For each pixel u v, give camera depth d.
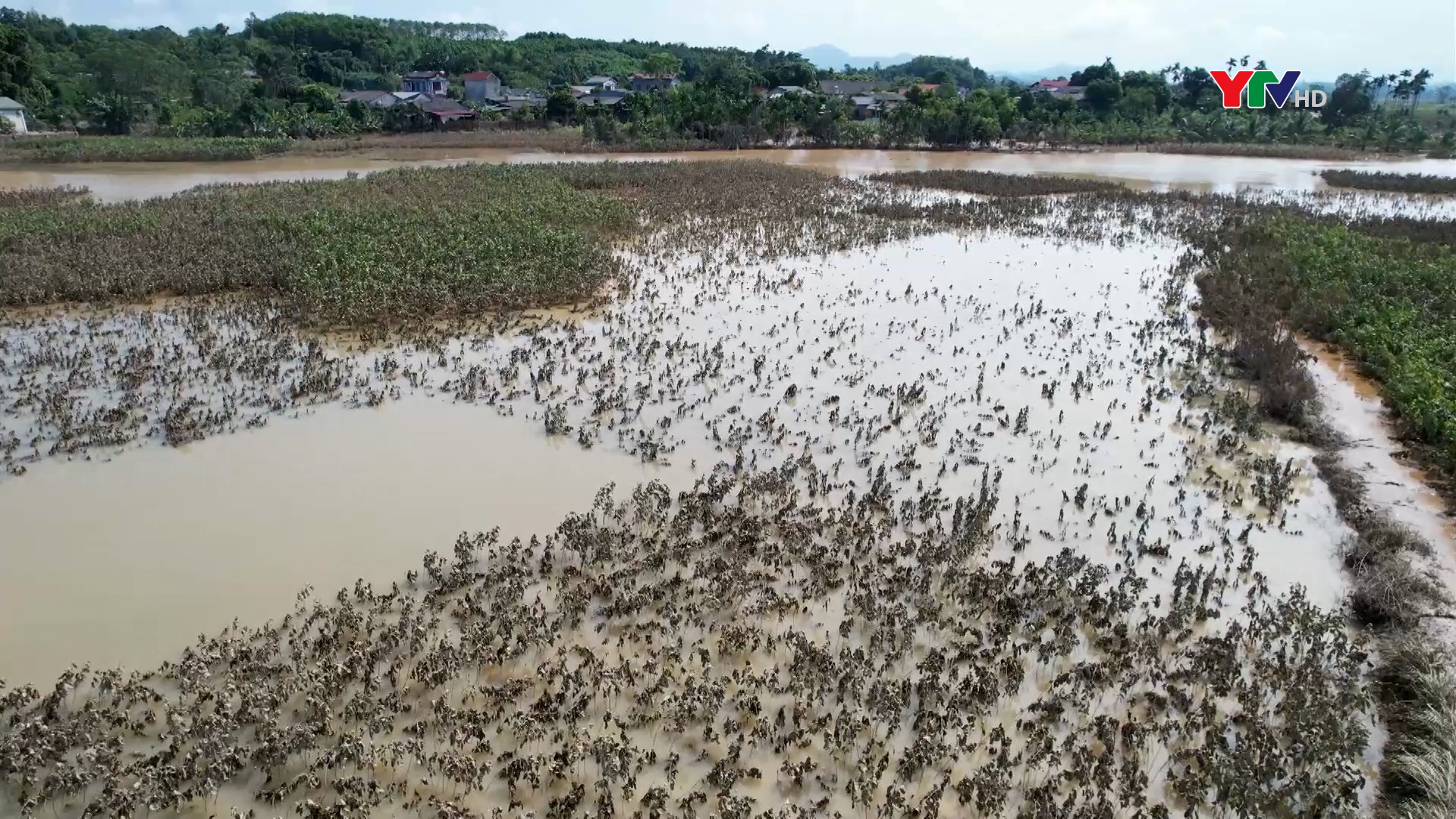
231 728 8.12
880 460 13.84
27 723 8.10
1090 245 29.69
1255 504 12.72
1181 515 12.36
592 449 13.95
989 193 40.94
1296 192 44.31
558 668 9.02
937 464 13.72
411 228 26.61
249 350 17.41
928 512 12.05
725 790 7.62
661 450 13.93
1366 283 22.94
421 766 7.96
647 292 22.48
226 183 39.78
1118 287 24.23
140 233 26.11
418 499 12.27
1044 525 12.07
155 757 7.85
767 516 12.01
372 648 9.28
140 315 19.42
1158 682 9.10
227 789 7.68
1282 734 8.49
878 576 10.66
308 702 8.45
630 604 10.00
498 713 8.52
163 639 9.37
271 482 12.62
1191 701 8.80
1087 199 39.06
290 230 26.33
